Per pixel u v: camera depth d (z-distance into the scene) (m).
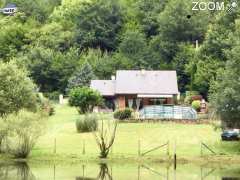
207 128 84.19
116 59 159.75
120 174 59.25
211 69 129.75
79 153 71.81
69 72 154.62
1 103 78.56
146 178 56.16
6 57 171.00
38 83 154.62
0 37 176.88
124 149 73.50
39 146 76.31
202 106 107.69
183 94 138.62
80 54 169.50
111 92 124.50
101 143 74.62
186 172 61.00
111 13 180.75
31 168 64.12
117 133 82.44
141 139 79.12
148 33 182.38
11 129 69.75
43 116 78.00
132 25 181.00
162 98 122.69
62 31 183.00
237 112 71.38
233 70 71.62
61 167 65.06
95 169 63.31
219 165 66.75
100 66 156.75
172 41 164.88
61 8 199.50
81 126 84.44
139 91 122.38
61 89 153.88
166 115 93.81
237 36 79.81
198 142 76.44
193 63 137.62
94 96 105.69
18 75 81.00
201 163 67.56
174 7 168.25
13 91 79.56
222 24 132.25
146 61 161.62
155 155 70.19
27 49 171.62
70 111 112.25
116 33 180.00
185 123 88.12
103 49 177.75
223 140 76.25
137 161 68.94
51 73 154.50
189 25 166.50
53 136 82.31
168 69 156.75
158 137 79.94
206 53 132.62
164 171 61.69
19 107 79.56
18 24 187.00
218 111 72.50
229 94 70.94
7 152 70.69
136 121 88.81
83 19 180.12
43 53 156.75
